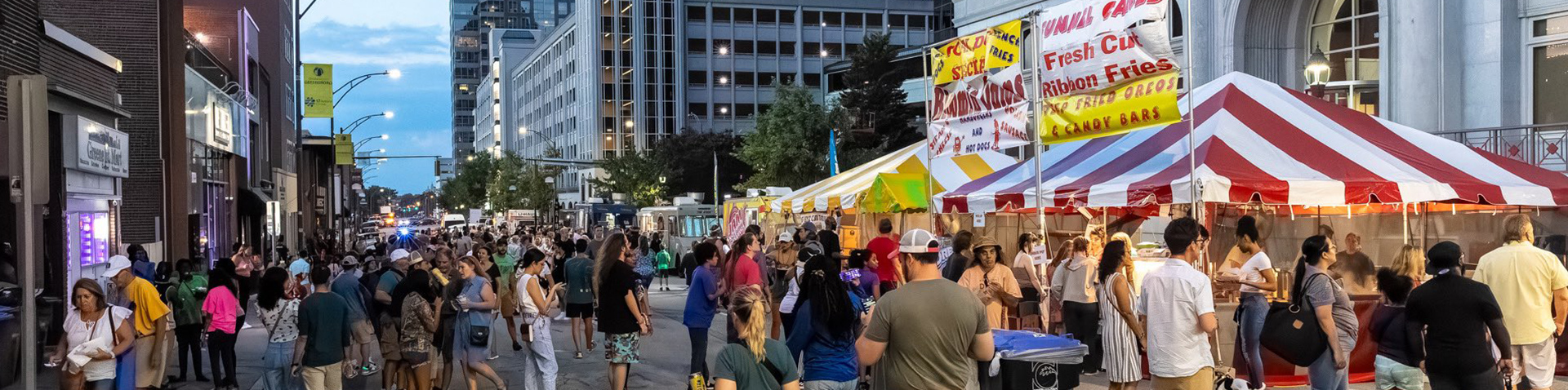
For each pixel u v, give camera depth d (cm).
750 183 5741
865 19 10562
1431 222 1703
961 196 1566
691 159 7831
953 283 607
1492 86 2000
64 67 1695
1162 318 746
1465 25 2052
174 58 2677
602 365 1440
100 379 918
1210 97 1454
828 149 5597
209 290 1286
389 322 1131
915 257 606
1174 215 1513
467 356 1142
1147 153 1377
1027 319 1263
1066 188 1362
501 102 15212
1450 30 2053
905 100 6769
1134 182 1266
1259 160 1261
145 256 1784
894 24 10625
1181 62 2664
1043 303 1263
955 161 2047
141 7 2559
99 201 1838
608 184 7575
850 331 732
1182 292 739
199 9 3897
